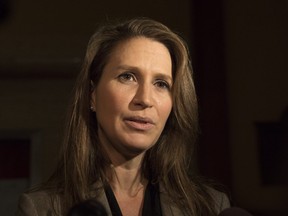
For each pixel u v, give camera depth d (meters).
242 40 6.50
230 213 1.49
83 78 1.97
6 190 6.77
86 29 6.29
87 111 1.99
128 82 1.79
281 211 6.12
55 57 6.20
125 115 1.75
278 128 6.34
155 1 6.49
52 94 6.70
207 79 6.39
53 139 6.58
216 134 6.27
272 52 6.50
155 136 1.82
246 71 6.45
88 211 1.09
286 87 6.42
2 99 6.61
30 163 6.53
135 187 2.01
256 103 6.41
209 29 6.46
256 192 6.21
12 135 6.58
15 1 6.27
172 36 1.90
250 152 6.30
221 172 6.21
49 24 6.27
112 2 6.39
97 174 1.95
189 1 6.56
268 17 6.54
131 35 1.86
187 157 2.17
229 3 6.56
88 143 1.97
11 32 6.20
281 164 6.23
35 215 1.81
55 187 1.95
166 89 1.91
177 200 2.02
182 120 2.05
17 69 6.38
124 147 1.83
